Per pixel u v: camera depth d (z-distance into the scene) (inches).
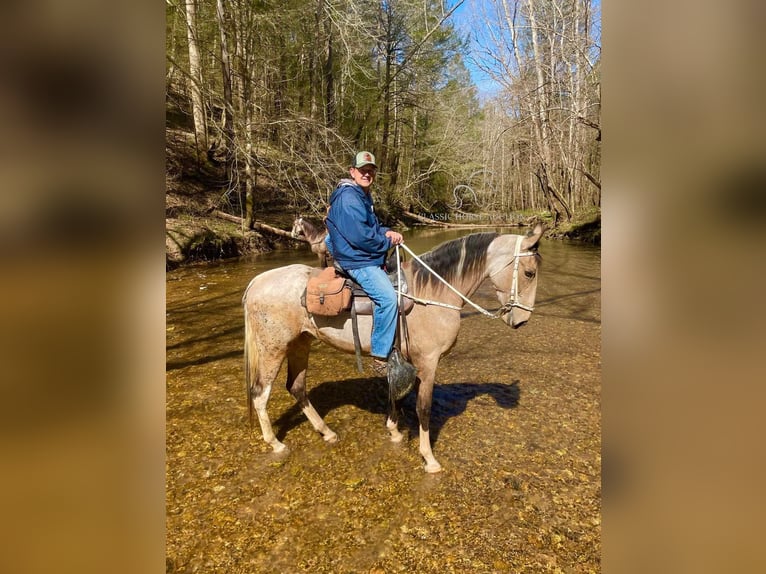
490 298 300.5
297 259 436.1
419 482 110.2
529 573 84.2
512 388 162.1
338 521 97.6
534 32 513.7
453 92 778.2
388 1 587.8
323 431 128.3
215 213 490.9
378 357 109.2
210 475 112.8
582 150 575.8
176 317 250.8
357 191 107.5
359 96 660.1
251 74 490.6
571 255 456.1
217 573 84.1
